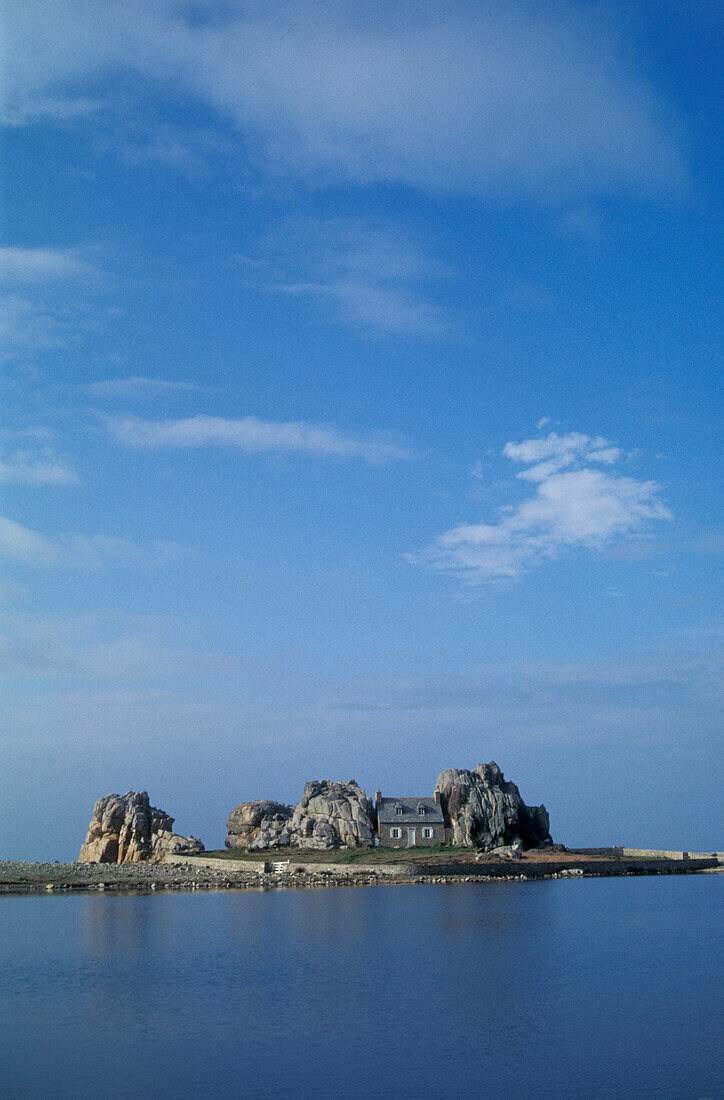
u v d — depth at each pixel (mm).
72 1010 58625
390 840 156000
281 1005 59906
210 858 156500
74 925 96062
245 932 89938
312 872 143875
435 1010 58656
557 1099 43219
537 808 170125
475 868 142875
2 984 66688
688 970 71750
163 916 102312
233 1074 46500
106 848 172000
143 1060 48625
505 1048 50688
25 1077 45969
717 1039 52312
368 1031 53906
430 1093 43906
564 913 105188
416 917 100000
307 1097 43500
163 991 64188
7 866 159500
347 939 85812
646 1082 45375
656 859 159250
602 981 67562
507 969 72000
